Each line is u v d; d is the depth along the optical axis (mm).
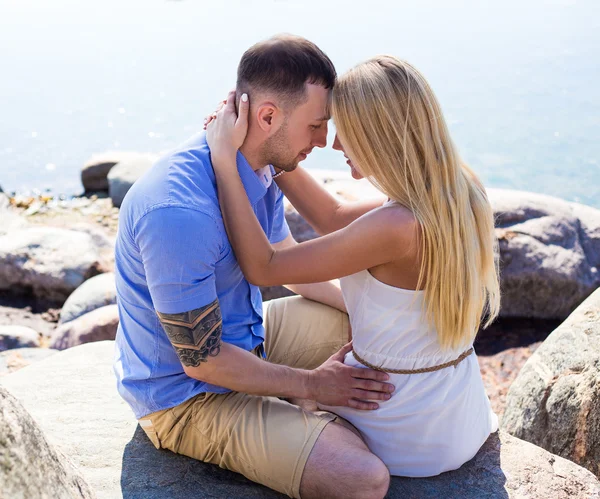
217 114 2121
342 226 2555
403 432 2141
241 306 2242
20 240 5738
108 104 12172
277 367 2092
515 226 4668
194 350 1979
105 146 9875
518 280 4559
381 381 2125
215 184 2096
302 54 2037
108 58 15977
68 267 5555
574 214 4848
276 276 2072
